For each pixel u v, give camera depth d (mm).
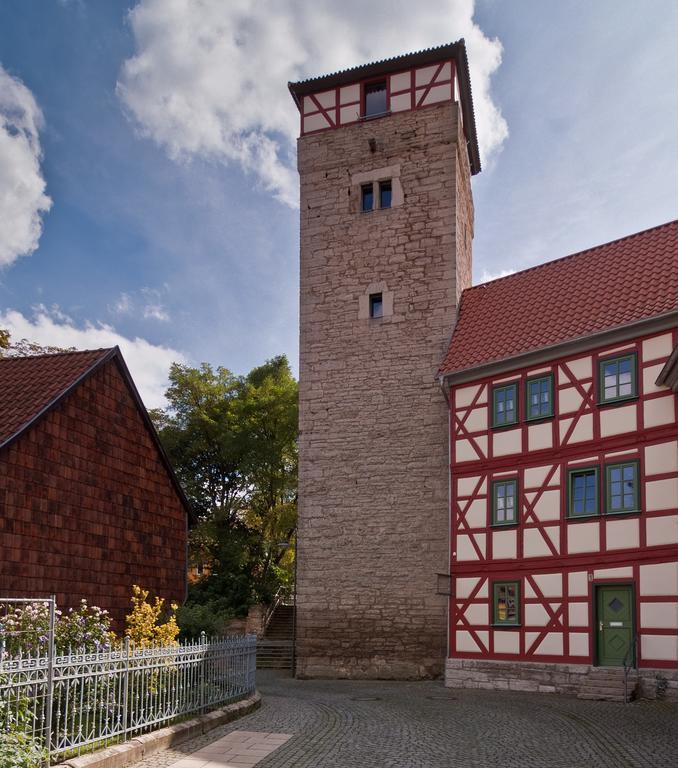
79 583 17844
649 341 17188
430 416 22844
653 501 16453
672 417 16406
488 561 19359
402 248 24188
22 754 7055
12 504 16047
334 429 23812
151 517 20984
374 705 15367
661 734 11883
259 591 36562
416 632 21766
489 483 19750
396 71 25281
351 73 25438
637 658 16203
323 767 9500
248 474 38406
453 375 20953
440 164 24250
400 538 22453
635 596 16438
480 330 21828
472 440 20391
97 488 18812
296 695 17609
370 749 10633
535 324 20234
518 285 22516
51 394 17594
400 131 24828
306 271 25203
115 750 9203
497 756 10305
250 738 11203
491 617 19000
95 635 11117
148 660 10508
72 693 9031
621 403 17406
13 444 16188
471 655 19250
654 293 17891
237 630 33500
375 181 24922
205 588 36219
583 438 18016
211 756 9977
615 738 11562
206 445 39438
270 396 38719
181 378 40156
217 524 37906
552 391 18875
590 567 17328
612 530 17062
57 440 17547
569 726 12641
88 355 19531
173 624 13875
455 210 23859
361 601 22500
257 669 27484
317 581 23062
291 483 38375
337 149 25547
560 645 17594
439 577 20484
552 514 18281
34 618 10258
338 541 23078
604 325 18016
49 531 17031
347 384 23969
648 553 16344
